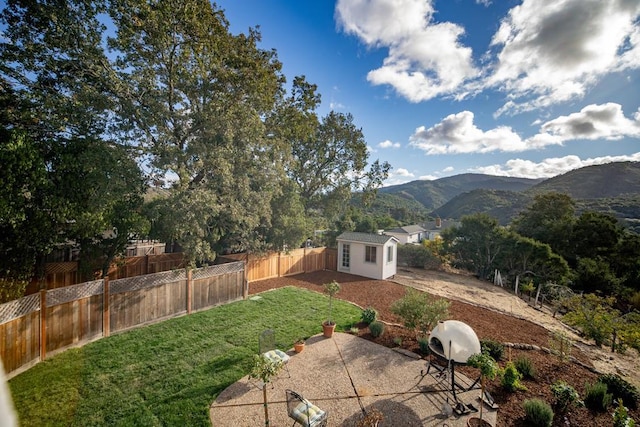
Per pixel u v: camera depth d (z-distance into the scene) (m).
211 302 11.28
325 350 8.12
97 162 7.80
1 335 6.25
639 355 9.52
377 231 33.03
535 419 5.36
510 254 20.91
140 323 9.25
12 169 6.55
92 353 7.49
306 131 20.31
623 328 9.81
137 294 9.19
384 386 6.55
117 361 7.17
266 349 7.36
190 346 8.02
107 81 9.27
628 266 22.78
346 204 28.22
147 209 9.79
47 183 7.31
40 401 5.68
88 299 8.09
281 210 16.08
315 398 6.12
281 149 14.30
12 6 8.40
